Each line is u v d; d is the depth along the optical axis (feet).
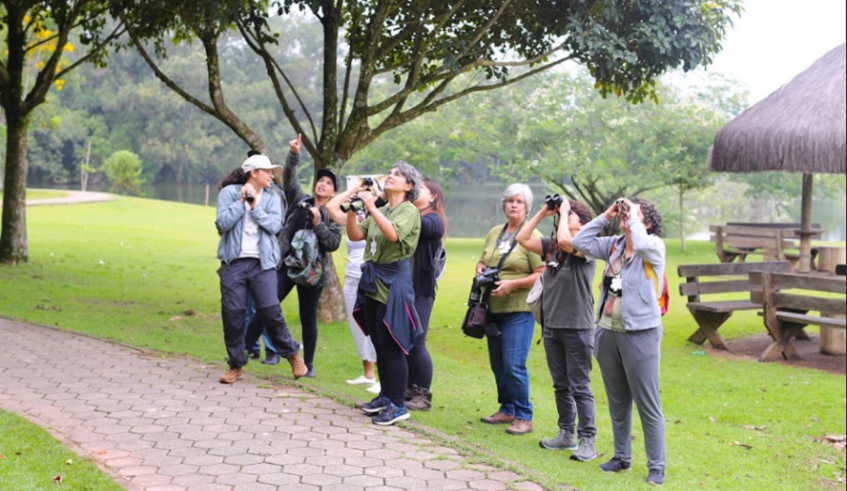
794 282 32.37
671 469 18.86
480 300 19.29
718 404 26.14
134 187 203.10
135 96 236.63
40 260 53.42
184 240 78.74
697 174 79.46
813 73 34.50
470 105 81.51
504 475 15.75
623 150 79.56
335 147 34.81
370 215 19.16
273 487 14.47
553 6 34.73
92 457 15.34
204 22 33.53
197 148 233.14
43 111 128.88
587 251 17.30
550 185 101.04
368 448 16.85
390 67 37.22
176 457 15.74
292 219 23.34
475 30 35.99
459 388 24.94
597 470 17.35
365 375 23.73
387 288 18.62
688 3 32.17
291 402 20.02
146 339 27.66
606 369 17.39
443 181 83.25
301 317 23.59
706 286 35.24
